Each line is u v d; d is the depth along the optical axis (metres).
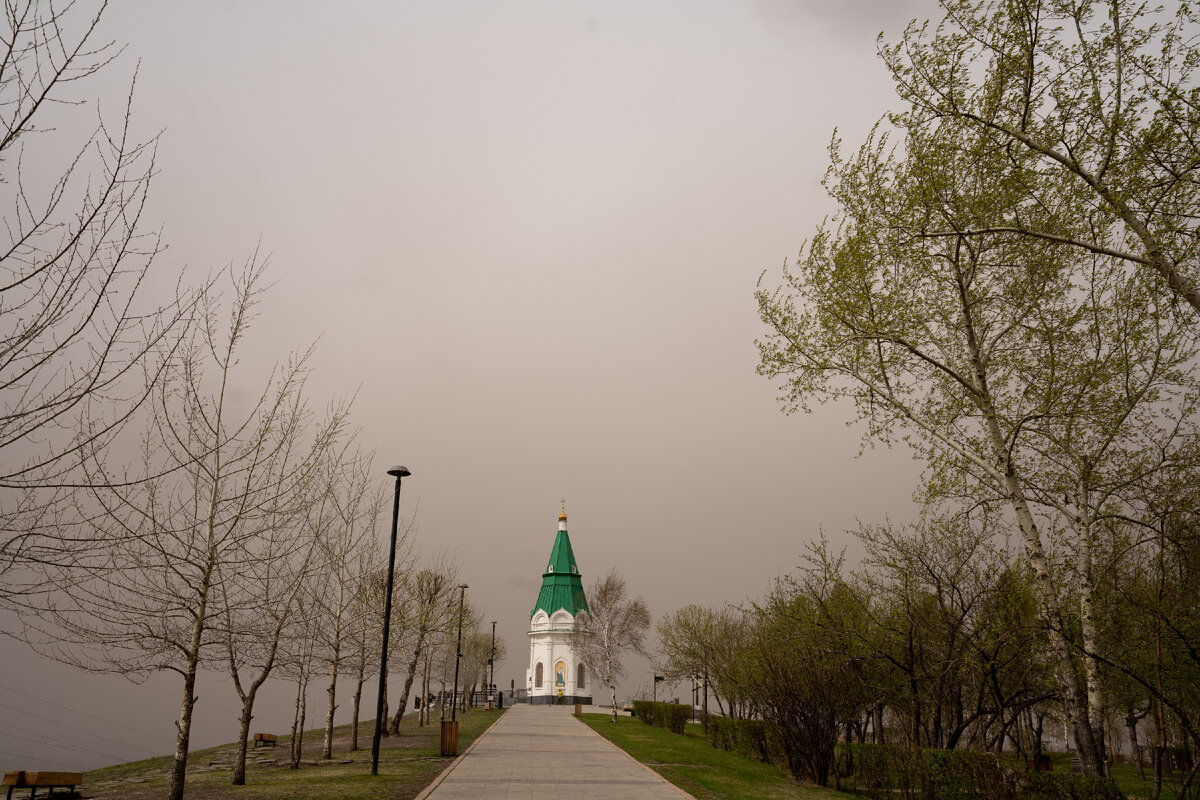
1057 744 33.84
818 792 18.50
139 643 13.59
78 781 15.03
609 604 48.91
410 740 29.45
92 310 8.01
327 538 22.94
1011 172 14.71
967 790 14.66
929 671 18.70
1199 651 14.45
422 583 34.16
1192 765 13.44
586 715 51.12
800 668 20.89
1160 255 12.52
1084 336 17.52
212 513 14.21
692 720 50.78
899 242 15.92
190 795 15.28
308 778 18.09
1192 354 16.70
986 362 17.50
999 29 13.59
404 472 21.69
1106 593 17.78
